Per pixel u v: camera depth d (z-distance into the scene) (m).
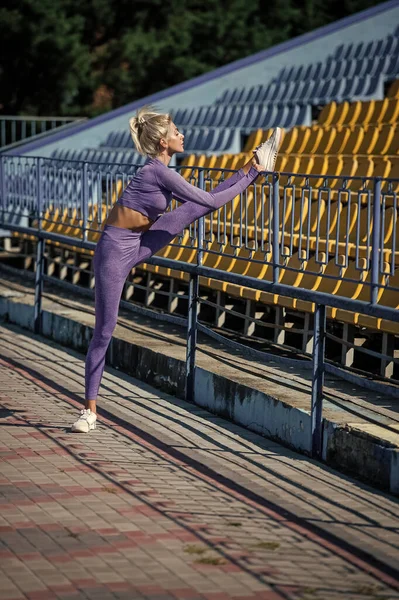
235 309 12.48
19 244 19.52
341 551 5.51
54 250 17.48
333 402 7.70
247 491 6.59
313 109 19.62
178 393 9.66
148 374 10.25
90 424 8.05
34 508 6.07
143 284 14.63
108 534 5.64
